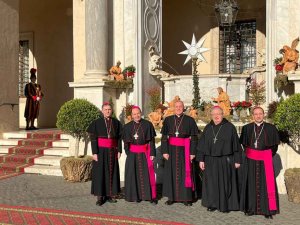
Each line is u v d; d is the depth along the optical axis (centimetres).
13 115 1320
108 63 1292
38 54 1766
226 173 690
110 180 752
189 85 1259
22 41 1797
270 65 1123
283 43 1116
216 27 1659
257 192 664
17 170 1054
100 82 1180
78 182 928
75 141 1026
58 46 1728
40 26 1761
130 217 658
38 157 1104
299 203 736
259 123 681
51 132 1267
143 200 774
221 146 689
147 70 1310
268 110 1020
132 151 765
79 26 1366
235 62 1655
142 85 1273
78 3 1367
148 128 766
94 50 1223
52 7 1738
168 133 757
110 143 759
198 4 1675
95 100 1195
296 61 1034
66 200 774
